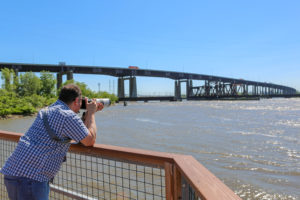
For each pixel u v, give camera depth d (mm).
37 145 1770
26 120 40594
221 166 11312
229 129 25031
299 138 19062
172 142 17719
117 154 1803
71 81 91562
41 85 80250
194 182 1011
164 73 169625
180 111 57656
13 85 72875
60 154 1855
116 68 145875
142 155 1639
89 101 2117
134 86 151000
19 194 1755
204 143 17188
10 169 1778
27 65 114125
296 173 9977
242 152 14234
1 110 43906
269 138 19219
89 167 9094
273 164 11516
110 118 39781
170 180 1480
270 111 57188
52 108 1857
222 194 856
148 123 31562
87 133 1841
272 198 7613
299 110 60906
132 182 7809
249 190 8242
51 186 2527
